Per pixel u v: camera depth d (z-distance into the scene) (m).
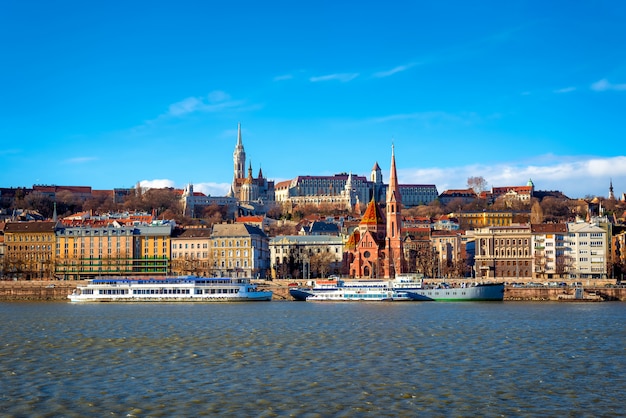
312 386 102.38
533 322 184.50
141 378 108.69
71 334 161.50
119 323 186.25
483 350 133.88
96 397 96.56
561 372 112.00
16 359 126.00
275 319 195.62
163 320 194.50
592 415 87.50
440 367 116.00
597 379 106.94
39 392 99.44
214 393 98.56
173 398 95.94
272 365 118.56
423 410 89.88
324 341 146.75
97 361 123.75
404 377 108.19
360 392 98.69
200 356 128.38
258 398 95.69
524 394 97.62
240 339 150.38
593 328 169.50
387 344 141.88
